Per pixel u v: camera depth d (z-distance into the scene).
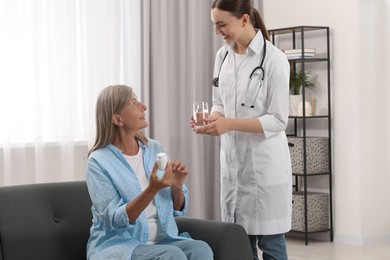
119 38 5.52
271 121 3.15
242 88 3.25
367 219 5.83
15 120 4.98
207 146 6.14
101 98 3.08
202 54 6.04
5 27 4.90
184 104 5.93
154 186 2.81
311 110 6.00
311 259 5.23
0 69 4.91
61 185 3.23
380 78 5.87
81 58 5.33
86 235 3.19
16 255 2.99
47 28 5.10
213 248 3.03
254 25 3.27
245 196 3.28
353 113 5.80
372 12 5.81
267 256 3.31
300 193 6.07
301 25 6.10
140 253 2.84
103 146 3.08
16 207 3.06
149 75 5.73
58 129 5.19
